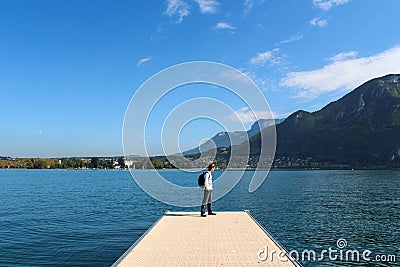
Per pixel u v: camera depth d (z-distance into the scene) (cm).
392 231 2341
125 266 829
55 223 2600
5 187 6975
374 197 4775
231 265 835
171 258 893
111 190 6109
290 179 9588
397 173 11956
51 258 1644
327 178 9831
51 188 6706
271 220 2792
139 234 2188
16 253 1728
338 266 1570
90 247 1852
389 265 1577
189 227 1323
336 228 2450
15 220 2733
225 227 1322
